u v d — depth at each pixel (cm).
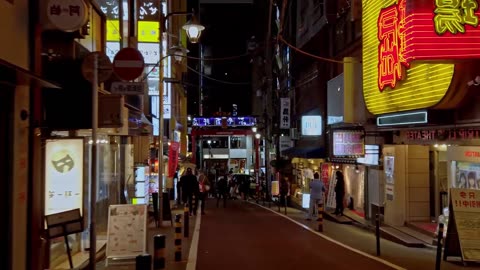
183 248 1579
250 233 1959
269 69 4650
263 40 5734
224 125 6519
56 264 1205
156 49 2567
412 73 1819
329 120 3056
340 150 2400
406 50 1519
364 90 2317
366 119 2395
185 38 5244
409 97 1844
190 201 2648
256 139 5744
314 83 3534
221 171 5603
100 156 1570
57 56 1172
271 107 4706
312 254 1470
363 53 2333
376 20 2166
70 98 1167
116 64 1140
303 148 3706
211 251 1520
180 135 5009
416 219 2083
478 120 1553
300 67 3975
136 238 1266
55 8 999
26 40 1007
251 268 1259
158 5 2562
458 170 1666
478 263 1341
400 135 2161
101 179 1585
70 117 1166
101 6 1744
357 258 1406
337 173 2650
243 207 3519
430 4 1448
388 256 1462
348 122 2530
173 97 4038
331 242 1722
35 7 1026
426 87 1717
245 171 8431
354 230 2142
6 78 880
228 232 1984
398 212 2080
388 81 1983
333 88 2962
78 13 1003
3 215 933
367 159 2416
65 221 1089
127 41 2111
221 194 4453
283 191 3183
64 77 1160
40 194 1095
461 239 1379
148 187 2531
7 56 925
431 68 1681
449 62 1483
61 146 1213
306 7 3734
